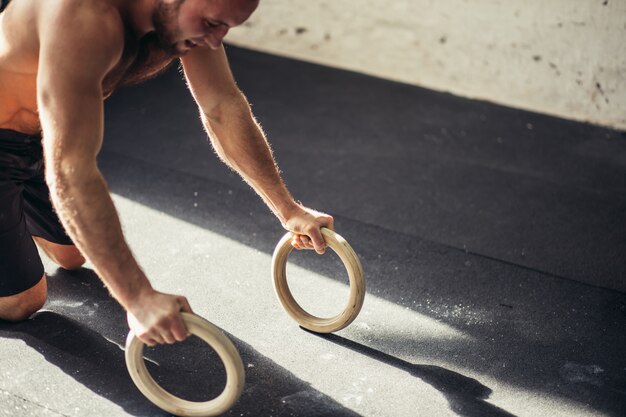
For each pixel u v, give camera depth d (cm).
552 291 251
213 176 315
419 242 278
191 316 172
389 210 298
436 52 400
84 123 161
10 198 208
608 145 358
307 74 417
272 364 212
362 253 269
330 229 210
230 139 202
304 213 209
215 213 288
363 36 414
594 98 374
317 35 425
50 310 231
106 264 168
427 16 395
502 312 239
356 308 213
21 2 181
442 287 251
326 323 221
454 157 342
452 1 385
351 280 210
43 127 164
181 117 364
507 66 386
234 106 199
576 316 239
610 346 225
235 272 254
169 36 169
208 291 244
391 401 200
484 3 378
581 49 367
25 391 200
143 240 269
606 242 282
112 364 211
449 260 267
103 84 178
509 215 298
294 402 198
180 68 224
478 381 208
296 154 338
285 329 227
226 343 174
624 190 321
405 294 247
